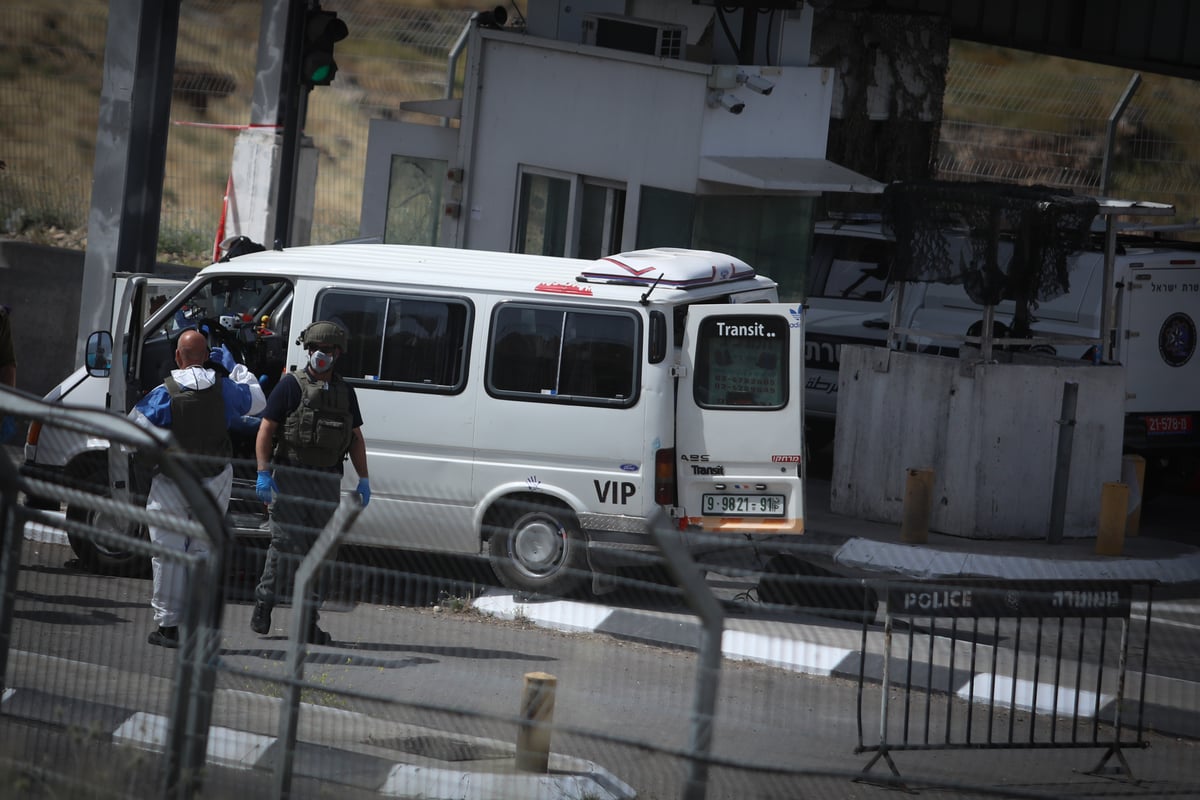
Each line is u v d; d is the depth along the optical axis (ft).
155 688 67.05
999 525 131.85
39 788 56.49
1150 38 211.20
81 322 146.41
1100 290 157.79
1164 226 166.40
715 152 158.51
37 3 348.79
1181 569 124.77
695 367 106.83
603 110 166.50
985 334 132.67
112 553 94.43
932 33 199.82
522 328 106.83
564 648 96.63
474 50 176.55
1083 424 134.31
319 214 261.24
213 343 113.70
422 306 108.37
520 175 175.42
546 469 106.22
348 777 61.46
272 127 171.12
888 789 71.56
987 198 128.57
